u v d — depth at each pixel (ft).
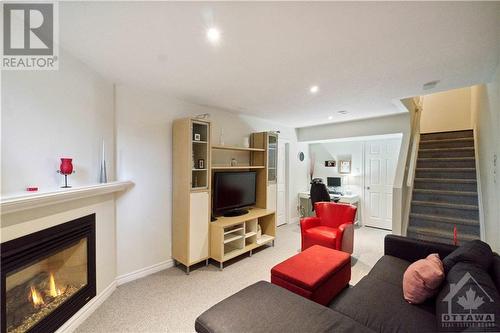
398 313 4.87
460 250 5.58
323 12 4.37
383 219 16.34
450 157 13.16
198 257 9.70
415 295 5.15
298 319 4.29
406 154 12.19
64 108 6.13
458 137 14.38
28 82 5.19
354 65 6.77
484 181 9.35
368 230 15.97
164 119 9.82
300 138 18.07
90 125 7.11
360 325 4.15
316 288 6.29
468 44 5.55
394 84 8.34
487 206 8.70
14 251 4.71
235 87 8.75
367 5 4.15
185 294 7.97
